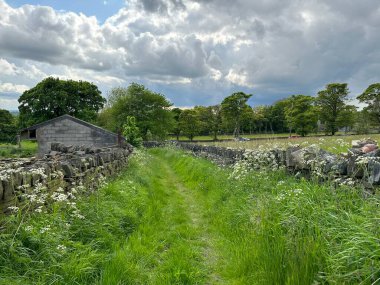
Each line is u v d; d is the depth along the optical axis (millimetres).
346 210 4777
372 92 64500
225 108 83688
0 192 4195
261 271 4469
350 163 5707
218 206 8406
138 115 61562
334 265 3604
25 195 4652
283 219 5172
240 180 8461
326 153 7242
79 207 5984
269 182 7590
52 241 4363
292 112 69938
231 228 6605
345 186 5227
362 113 66625
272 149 9508
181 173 16859
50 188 5793
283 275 4090
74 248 4652
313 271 3805
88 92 62281
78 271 4113
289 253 4164
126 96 63375
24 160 8188
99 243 5281
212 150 18078
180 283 4578
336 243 4016
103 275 4277
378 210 4051
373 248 3439
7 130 66812
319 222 4582
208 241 6555
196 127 86125
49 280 3826
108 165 10875
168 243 6371
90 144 27172
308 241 4078
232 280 4801
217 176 11234
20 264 3834
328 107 71812
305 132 68625
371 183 4980
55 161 7012
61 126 27234
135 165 16094
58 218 4977
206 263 5438
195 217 8438
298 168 7500
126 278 4418
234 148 14555
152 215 7832
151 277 4758
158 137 61969
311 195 5488
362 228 3691
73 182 6590
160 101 62250
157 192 11047
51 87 59469
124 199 7863
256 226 5586
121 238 5980
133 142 37406
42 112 58531
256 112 82438
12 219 4148
